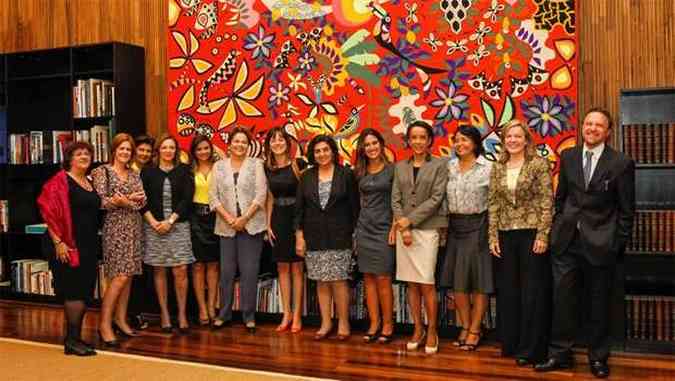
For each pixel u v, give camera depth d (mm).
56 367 4242
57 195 4531
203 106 6086
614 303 4445
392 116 5383
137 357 4488
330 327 5105
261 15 5844
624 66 4879
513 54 5012
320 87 5633
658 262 4730
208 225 5410
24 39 7062
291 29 5730
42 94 6883
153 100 6426
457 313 4953
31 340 4984
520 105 5000
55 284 4605
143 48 6438
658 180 4762
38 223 6809
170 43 6215
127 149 4980
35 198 6836
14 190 6723
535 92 4953
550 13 4906
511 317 4406
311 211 5012
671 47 4766
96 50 6402
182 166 5344
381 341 4867
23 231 6648
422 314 5023
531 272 4262
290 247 5191
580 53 4984
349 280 5148
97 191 4828
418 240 4609
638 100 4766
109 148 6125
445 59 5211
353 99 5512
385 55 5395
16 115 6727
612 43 4906
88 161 4727
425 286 4609
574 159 4129
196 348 4734
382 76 5410
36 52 6480
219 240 5410
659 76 4797
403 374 4082
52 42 6910
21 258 6816
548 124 4922
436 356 4496
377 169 4902
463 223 4566
